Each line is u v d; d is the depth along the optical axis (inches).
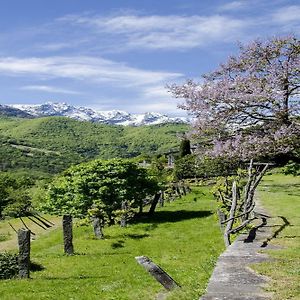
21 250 837.8
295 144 1600.6
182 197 2247.8
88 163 1736.0
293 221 956.0
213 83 1711.4
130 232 1364.4
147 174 1716.3
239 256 622.2
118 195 1576.0
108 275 832.3
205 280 589.3
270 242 727.7
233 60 1726.1
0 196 3329.2
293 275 499.8
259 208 1217.4
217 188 1457.9
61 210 1706.4
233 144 1594.5
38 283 780.6
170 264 877.8
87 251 1125.7
